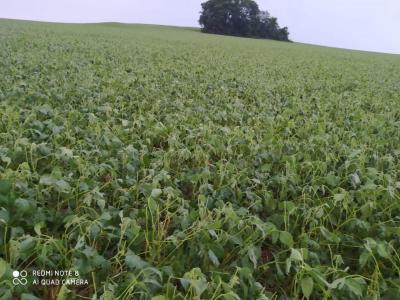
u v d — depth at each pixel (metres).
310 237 3.87
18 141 4.47
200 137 5.99
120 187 4.05
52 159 4.62
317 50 43.00
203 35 57.44
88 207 3.53
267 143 5.81
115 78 10.59
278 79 14.41
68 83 9.16
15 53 13.92
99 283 2.98
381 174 4.64
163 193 4.08
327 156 5.40
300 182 4.87
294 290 3.07
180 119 6.78
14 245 2.80
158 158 5.04
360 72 20.61
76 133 5.66
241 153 5.64
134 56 17.12
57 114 6.25
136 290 2.76
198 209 3.79
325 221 4.04
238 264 3.25
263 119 7.72
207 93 10.11
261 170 5.02
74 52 16.56
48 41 20.83
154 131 6.09
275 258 3.30
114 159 4.70
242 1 83.81
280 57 26.80
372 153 6.25
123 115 7.12
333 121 8.45
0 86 8.43
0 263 2.45
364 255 3.22
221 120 7.58
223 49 29.23
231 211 3.42
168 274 2.95
